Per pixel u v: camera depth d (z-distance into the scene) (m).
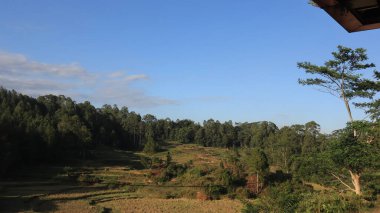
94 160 92.00
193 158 102.44
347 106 25.55
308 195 18.44
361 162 21.09
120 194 64.31
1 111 94.25
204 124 151.75
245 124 150.12
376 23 3.99
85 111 128.88
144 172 80.50
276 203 18.09
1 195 51.91
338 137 22.91
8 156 63.97
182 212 51.38
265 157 65.62
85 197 58.62
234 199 61.75
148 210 52.56
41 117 99.69
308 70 25.17
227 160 77.31
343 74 24.73
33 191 57.25
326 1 3.53
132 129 141.75
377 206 19.22
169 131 155.75
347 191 23.16
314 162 24.42
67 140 89.69
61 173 73.19
